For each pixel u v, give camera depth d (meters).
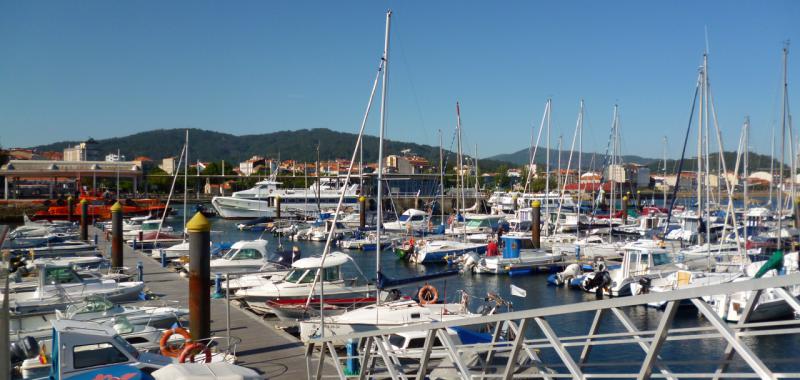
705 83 34.25
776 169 52.09
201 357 14.31
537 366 7.95
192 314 15.86
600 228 57.12
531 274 35.59
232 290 25.89
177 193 129.88
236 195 79.69
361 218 58.31
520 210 59.19
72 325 12.22
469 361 11.72
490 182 143.25
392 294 22.92
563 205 67.62
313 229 56.31
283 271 27.38
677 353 18.61
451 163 133.62
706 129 34.97
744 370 12.01
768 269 22.41
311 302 22.53
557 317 23.94
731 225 44.00
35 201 80.94
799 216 34.75
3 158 103.31
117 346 11.97
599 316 6.55
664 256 29.19
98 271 25.28
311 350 12.52
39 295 19.48
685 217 48.62
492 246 39.31
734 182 49.56
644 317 23.44
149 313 17.52
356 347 14.17
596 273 29.64
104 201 73.94
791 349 18.98
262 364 15.36
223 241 54.19
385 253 46.50
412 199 92.12
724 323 4.77
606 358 18.31
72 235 43.50
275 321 22.30
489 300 22.25
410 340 15.13
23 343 14.35
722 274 25.27
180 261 34.38
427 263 40.69
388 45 25.77
